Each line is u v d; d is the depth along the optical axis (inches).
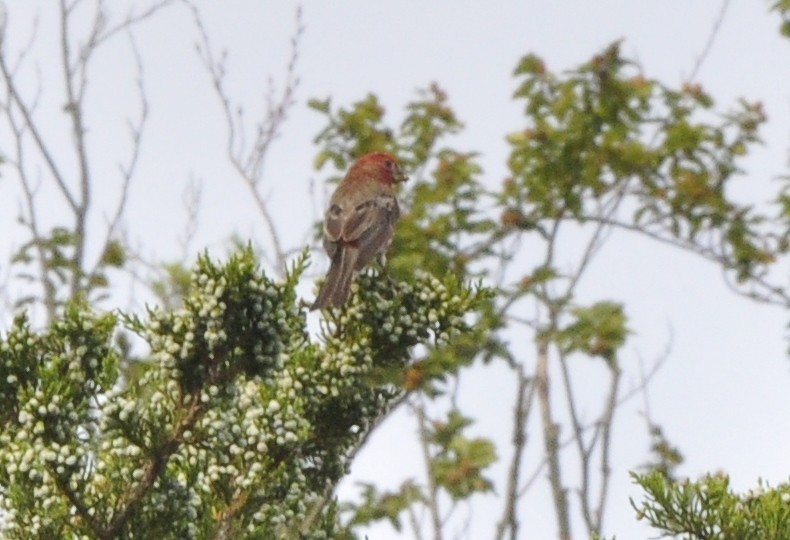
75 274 908.0
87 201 944.9
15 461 374.6
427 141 995.3
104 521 375.9
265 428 383.2
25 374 396.5
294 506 391.9
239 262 382.6
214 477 385.4
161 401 383.2
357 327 431.2
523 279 896.3
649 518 374.0
